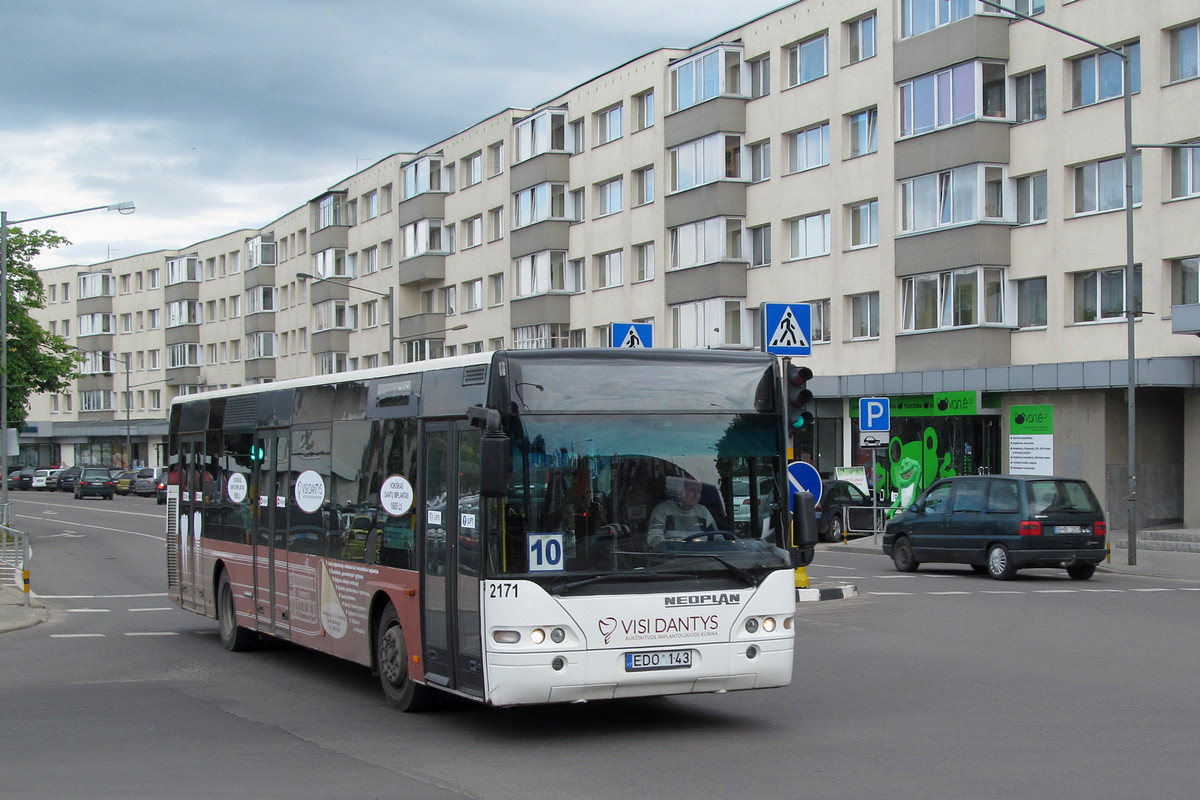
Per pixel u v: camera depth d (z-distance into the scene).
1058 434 34.78
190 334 98.62
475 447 9.53
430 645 10.17
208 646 15.83
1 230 38.91
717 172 46.47
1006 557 22.69
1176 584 22.12
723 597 9.46
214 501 15.80
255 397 14.59
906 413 39.31
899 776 8.08
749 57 46.38
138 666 14.07
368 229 74.50
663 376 9.66
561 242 56.56
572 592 9.14
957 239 37.34
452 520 9.81
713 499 9.62
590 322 55.00
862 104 41.41
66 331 111.44
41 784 8.23
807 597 19.25
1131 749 8.80
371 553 11.35
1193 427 31.97
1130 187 26.38
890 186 40.28
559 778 8.24
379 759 8.96
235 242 93.38
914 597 19.72
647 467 9.48
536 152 57.62
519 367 9.34
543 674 9.03
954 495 24.00
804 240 44.34
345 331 76.94
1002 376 35.62
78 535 40.84
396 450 10.95
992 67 37.00
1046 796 7.46
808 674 12.55
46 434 110.81
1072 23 34.81
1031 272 36.12
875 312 41.41
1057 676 12.19
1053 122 35.38
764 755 8.85
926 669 12.77
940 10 38.34
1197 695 11.06
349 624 11.81
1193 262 32.00
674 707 10.89
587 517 9.28
